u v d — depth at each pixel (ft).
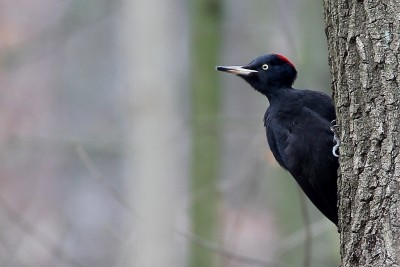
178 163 55.16
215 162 49.57
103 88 77.46
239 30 66.18
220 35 50.29
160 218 52.44
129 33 56.59
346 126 24.26
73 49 77.46
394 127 23.31
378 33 23.73
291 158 29.32
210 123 49.21
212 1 50.03
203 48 49.88
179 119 54.75
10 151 65.36
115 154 53.36
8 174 71.61
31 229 44.29
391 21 23.67
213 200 48.03
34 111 75.15
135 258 49.34
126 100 60.64
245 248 64.39
